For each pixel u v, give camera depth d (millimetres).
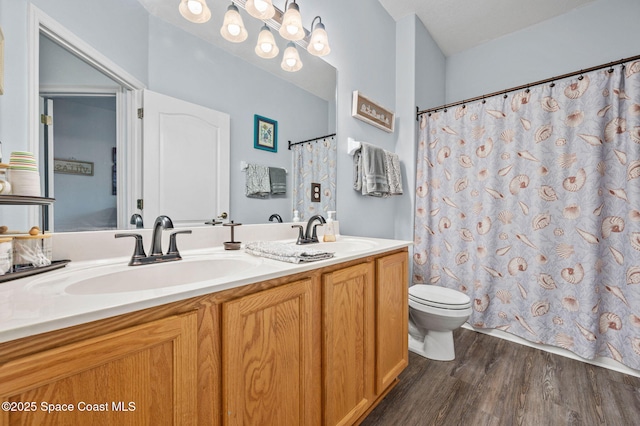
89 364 499
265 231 1484
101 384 516
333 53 1848
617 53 2201
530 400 1394
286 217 1604
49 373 459
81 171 934
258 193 1472
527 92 1961
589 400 1391
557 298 1858
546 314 1896
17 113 800
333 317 1047
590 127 1721
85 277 764
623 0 2176
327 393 1015
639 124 1592
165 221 953
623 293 1647
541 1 2287
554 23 2469
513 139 2010
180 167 1184
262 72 1479
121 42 1019
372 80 2215
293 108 1627
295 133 1644
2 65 737
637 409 1326
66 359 475
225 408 708
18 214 811
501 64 2746
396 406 1356
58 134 883
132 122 1050
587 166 1729
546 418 1271
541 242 1903
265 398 809
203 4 1158
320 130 1784
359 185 1965
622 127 1654
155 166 1112
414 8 2369
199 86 1240
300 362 925
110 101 996
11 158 743
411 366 1708
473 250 2184
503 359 1781
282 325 860
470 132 2199
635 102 1602
